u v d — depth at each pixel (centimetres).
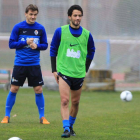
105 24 5244
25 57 2361
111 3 5238
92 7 5231
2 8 5219
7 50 5259
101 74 5056
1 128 2200
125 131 2159
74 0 5197
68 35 1923
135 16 5225
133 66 5212
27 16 2342
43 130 2150
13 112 2978
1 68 5275
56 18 5244
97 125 2367
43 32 2400
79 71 1934
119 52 5238
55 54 1972
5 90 4953
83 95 4497
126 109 3244
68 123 1906
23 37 2356
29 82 2422
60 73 1930
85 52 1966
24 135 1980
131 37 5228
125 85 5191
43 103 2448
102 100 3981
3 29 5231
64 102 1903
